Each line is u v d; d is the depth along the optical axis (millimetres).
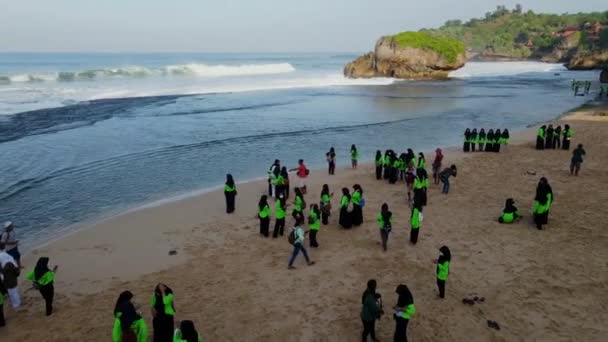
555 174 23031
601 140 30953
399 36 96812
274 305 11336
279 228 15578
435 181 21828
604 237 15094
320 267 13305
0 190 20594
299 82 76500
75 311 11180
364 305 9398
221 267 13422
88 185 21641
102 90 54469
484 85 79625
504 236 15336
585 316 10648
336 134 34906
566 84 80812
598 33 189000
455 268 13070
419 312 10891
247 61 180750
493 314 10781
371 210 18141
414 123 40156
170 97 52031
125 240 15438
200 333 10203
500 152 28484
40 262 10680
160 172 24031
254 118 40844
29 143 28797
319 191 20781
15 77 59875
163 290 9336
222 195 20359
